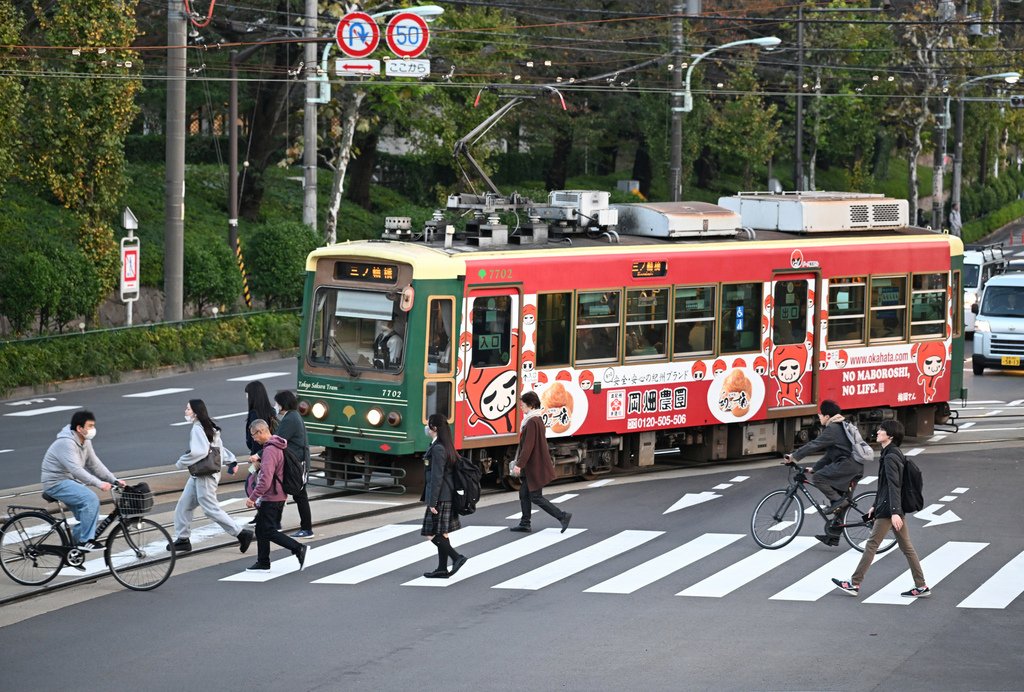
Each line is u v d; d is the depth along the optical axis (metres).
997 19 189.50
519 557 43.84
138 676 31.55
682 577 41.47
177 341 89.38
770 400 61.19
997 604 38.72
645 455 58.25
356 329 52.56
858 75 177.12
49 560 40.50
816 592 39.91
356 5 105.75
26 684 30.94
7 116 87.31
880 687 31.02
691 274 58.31
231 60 104.56
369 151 147.25
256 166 131.00
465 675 31.64
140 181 126.31
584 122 163.88
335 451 54.56
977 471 59.38
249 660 32.81
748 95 169.62
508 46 131.00
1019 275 95.44
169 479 54.38
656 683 31.12
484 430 52.81
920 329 66.88
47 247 85.88
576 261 54.91
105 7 92.69
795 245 61.69
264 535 41.47
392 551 44.50
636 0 160.00
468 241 54.62
